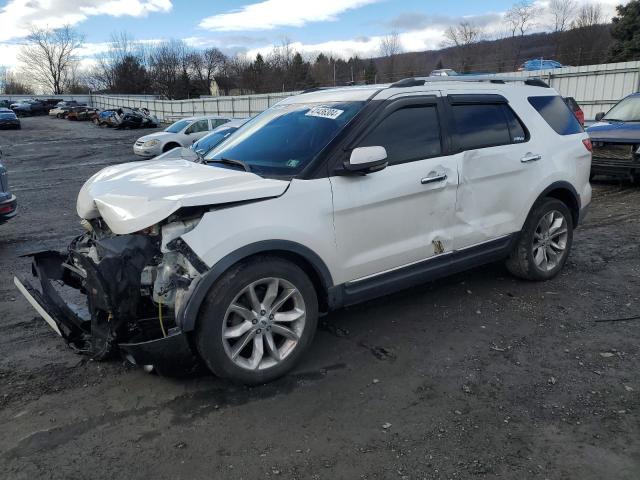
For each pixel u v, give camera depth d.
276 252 3.36
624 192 9.74
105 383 3.48
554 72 19.83
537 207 4.93
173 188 3.23
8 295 5.23
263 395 3.32
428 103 4.14
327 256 3.54
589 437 2.86
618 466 2.63
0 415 3.13
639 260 5.82
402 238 3.94
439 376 3.51
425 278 4.18
